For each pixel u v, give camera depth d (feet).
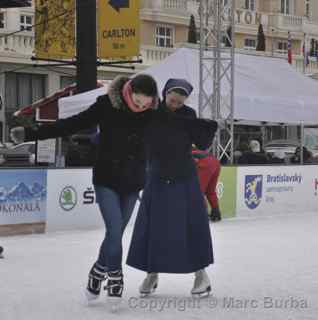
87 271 29.58
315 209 58.90
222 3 60.44
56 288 26.04
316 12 185.57
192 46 67.05
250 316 22.13
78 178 44.32
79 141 58.90
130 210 23.03
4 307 23.06
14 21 116.67
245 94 63.31
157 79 63.62
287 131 132.98
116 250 22.34
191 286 26.58
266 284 27.27
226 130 62.08
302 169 57.72
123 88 22.04
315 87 70.33
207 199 49.65
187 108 23.62
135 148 22.39
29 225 42.09
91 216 45.11
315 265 31.81
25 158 79.51
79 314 22.15
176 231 22.99
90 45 66.08
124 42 72.02
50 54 77.10
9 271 29.53
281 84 68.13
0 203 40.65
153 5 144.66
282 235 42.60
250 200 53.78
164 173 23.09
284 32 172.55
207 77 61.46
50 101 74.64
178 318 21.72
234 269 30.53
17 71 114.52
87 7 65.82
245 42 166.20
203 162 48.01
